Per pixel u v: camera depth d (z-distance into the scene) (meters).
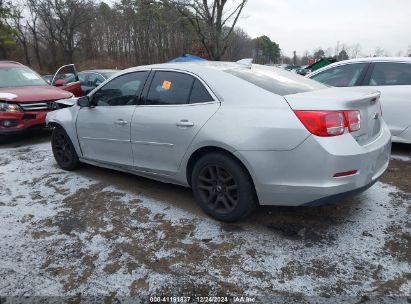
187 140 3.54
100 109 4.49
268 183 3.11
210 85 3.52
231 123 3.24
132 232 3.39
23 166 5.50
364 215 3.61
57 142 5.29
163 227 3.47
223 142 3.24
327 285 2.60
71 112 4.97
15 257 3.02
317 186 2.94
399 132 5.53
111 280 2.71
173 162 3.76
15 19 35.88
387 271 2.73
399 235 3.22
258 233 3.31
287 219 3.56
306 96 3.11
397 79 5.58
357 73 5.93
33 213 3.83
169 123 3.68
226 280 2.68
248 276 2.72
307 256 2.94
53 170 5.26
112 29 40.03
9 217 3.74
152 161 3.98
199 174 3.56
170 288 2.61
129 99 4.20
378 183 4.49
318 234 3.27
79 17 35.31
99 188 4.49
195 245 3.14
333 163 2.88
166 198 4.14
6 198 4.24
